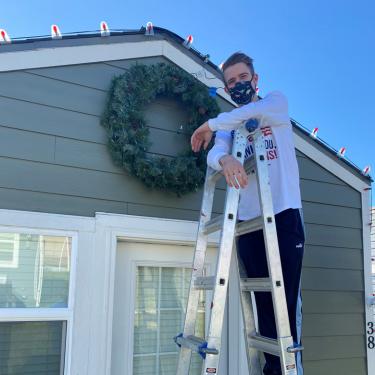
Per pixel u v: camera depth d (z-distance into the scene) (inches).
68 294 106.1
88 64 115.0
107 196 112.3
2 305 100.5
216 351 68.8
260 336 83.1
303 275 138.3
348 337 142.5
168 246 124.9
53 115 109.1
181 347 85.8
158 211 118.0
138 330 119.9
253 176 86.4
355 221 151.0
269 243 73.9
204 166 120.6
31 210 104.0
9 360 99.8
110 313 108.8
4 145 103.3
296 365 75.9
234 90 87.0
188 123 125.0
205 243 90.7
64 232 106.7
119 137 111.6
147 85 117.3
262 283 78.9
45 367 102.3
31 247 104.6
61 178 108.0
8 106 104.8
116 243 116.3
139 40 122.3
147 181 114.0
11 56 105.9
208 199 93.0
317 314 138.4
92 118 113.3
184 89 122.1
